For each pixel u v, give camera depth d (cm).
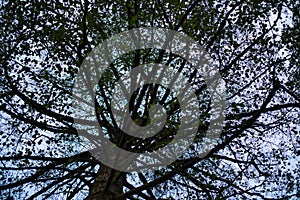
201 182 668
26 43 657
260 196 637
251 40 658
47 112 662
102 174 619
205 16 631
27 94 658
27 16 642
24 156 605
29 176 607
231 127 657
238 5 577
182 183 700
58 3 628
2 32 643
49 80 678
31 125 683
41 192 625
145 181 729
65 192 691
